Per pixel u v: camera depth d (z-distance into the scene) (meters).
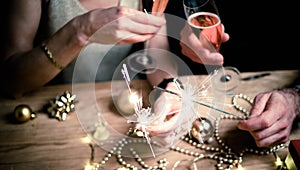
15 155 0.89
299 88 1.01
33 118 0.98
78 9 1.19
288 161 0.86
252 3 1.92
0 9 1.16
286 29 1.88
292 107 0.94
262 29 1.88
